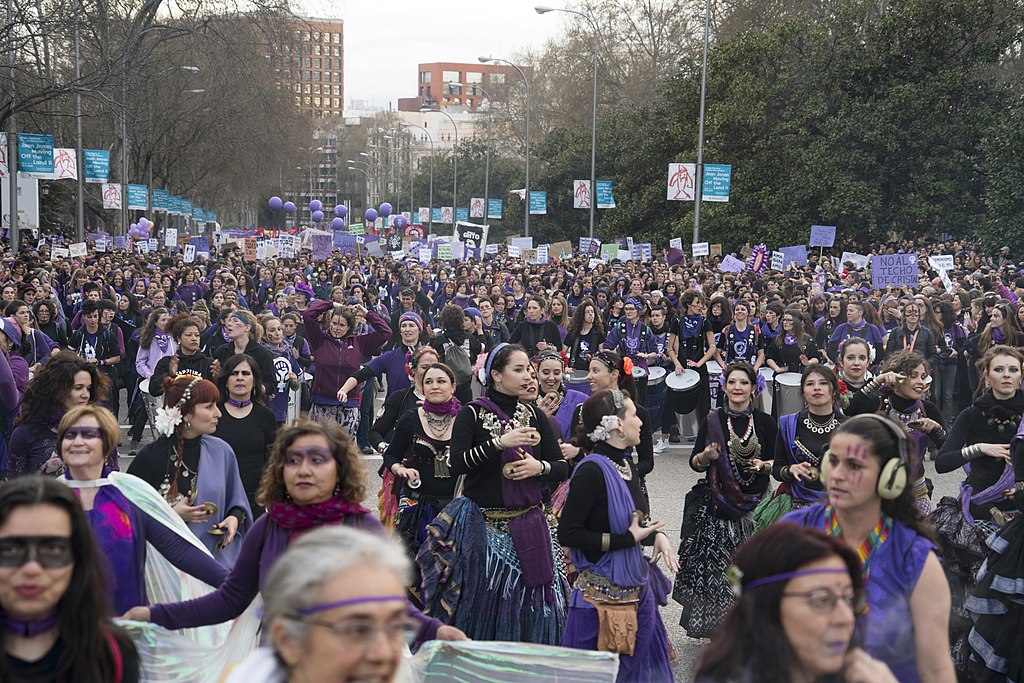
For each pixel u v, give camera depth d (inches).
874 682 98.8
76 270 867.4
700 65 1833.2
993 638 214.5
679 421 555.2
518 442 217.2
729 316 546.9
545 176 2554.1
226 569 180.2
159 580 180.2
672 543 349.7
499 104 4045.3
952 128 1552.7
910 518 133.4
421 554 224.2
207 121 2348.7
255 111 2352.4
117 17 1136.2
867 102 1578.5
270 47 1603.1
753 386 261.1
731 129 1704.0
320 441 153.9
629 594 199.6
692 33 2507.4
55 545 113.7
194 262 1413.6
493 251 2048.5
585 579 201.9
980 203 1584.6
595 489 197.9
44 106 1493.6
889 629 128.0
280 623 88.1
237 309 409.4
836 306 627.2
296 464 153.0
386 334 443.2
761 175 1691.7
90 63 1366.9
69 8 1036.5
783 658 97.7
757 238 1685.5
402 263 1437.0
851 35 1615.4
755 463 257.0
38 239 1887.3
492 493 225.5
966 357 552.7
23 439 254.4
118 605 173.2
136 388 506.6
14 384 322.3
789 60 1686.8
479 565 222.4
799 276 1088.8
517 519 225.9
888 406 271.9
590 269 1336.1
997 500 239.5
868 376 318.7
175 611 154.0
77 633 115.3
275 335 447.5
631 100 2709.2
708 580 259.0
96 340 543.5
